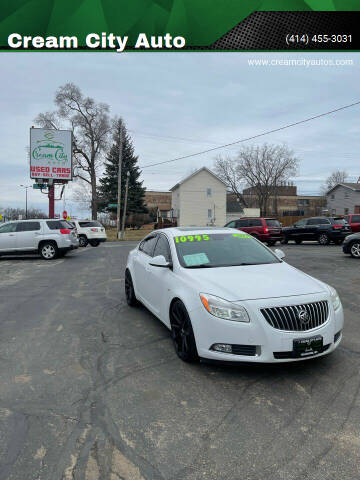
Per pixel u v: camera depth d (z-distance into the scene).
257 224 20.19
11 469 2.22
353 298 6.88
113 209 51.44
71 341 4.63
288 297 3.43
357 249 13.47
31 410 2.92
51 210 30.62
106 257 15.75
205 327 3.47
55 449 2.42
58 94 45.34
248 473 2.16
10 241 14.89
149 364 3.85
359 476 2.12
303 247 19.25
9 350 4.33
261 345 3.25
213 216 51.72
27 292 8.00
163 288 4.48
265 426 2.66
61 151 30.31
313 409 2.88
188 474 2.16
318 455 2.32
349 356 3.98
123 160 52.12
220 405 2.97
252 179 55.78
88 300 7.09
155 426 2.68
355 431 2.57
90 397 3.14
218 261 4.51
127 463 2.27
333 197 50.75
